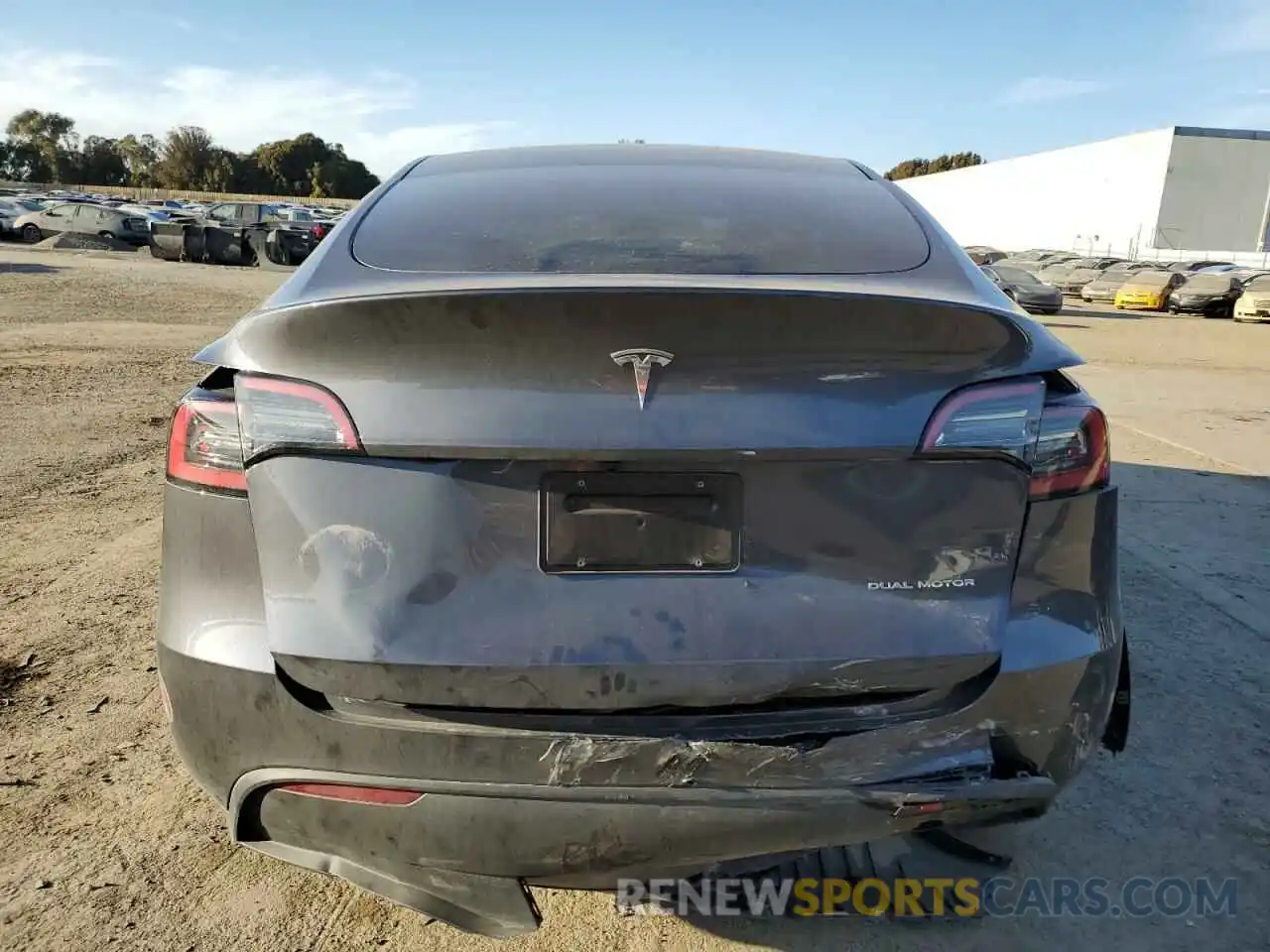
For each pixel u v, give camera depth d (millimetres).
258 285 20844
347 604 1692
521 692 1674
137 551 4508
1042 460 1806
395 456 1674
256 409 1719
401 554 1687
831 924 2236
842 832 1715
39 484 5582
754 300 1620
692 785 1681
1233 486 6121
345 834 1759
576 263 2002
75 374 9234
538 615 1674
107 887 2299
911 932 2213
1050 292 24422
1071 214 52062
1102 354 15172
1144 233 45844
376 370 1658
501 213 2271
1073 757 1842
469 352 1636
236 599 1758
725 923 2246
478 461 1668
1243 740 3002
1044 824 2582
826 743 1701
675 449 1638
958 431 1719
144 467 6016
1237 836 2539
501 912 1802
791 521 1702
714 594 1690
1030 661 1762
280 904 2266
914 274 2027
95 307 15312
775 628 1689
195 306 16078
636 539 1688
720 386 1648
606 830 1681
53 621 3729
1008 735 1769
